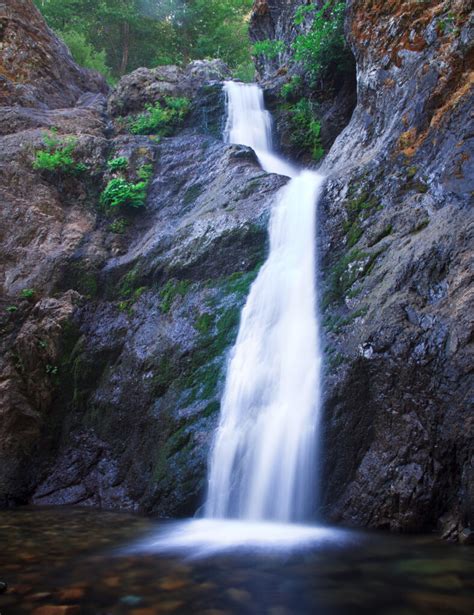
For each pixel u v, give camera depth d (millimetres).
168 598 3152
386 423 4980
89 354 8094
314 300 6566
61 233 10008
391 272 5926
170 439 6492
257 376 6219
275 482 5328
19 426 7590
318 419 5316
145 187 10797
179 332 7559
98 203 10711
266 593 3201
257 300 7164
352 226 7125
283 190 8508
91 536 4871
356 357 5352
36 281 9188
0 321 8508
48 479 7305
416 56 8117
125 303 8641
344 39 11758
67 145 11266
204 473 5895
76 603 3094
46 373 8016
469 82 6852
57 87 16297
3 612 2975
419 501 4531
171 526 5293
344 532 4609
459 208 5875
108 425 7414
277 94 14273
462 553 3926
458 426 4465
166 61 26766
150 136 12250
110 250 9750
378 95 9078
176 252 8594
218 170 10375
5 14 15820
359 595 3152
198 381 6863
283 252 7586
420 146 7039
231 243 8109
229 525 5184
